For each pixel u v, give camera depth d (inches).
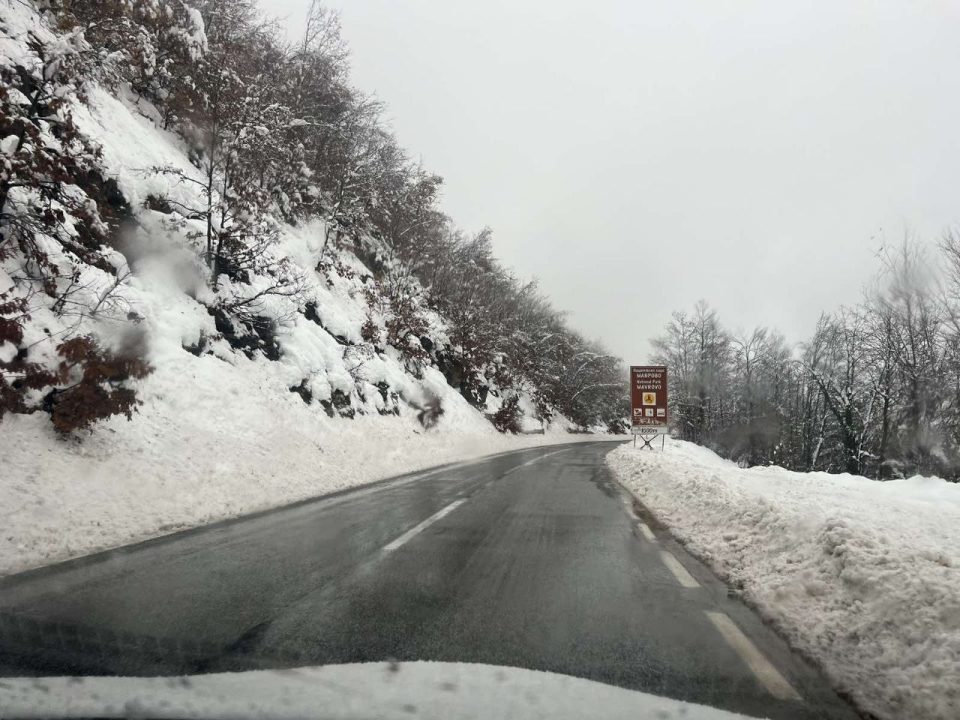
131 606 193.5
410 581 229.8
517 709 123.1
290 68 1090.7
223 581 225.3
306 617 186.2
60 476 353.1
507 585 226.8
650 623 187.0
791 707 133.2
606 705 126.9
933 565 202.7
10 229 452.1
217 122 724.0
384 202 1358.3
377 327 1085.1
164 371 551.8
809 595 208.4
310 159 1107.9
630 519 377.1
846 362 1590.8
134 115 757.9
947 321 1097.4
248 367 687.7
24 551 258.5
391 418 979.9
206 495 403.5
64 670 142.4
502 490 515.8
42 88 509.0
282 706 121.9
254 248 715.4
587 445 1552.7
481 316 1606.8
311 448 637.9
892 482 569.6
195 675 139.7
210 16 922.1
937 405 1133.7
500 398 1726.1
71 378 406.3
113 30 666.8
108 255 548.7
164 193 681.0
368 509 403.9
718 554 275.7
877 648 162.9
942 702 132.5
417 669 145.9
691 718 122.0
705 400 2140.7
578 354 2465.6
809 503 361.4
